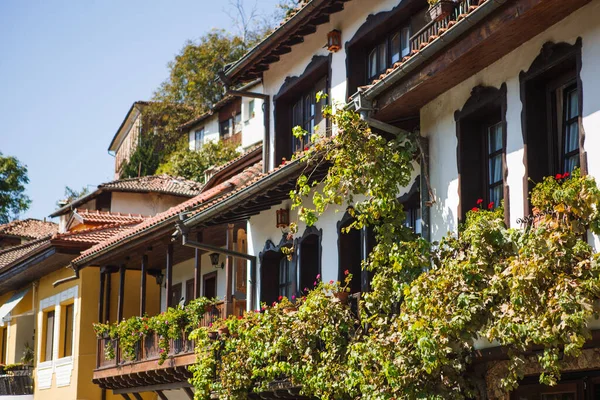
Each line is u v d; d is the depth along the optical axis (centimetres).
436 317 1092
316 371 1420
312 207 1714
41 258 2852
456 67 1195
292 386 1533
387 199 1252
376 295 1264
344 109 1311
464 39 1135
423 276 1126
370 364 1244
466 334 1077
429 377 1155
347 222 1600
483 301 1054
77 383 2747
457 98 1264
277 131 1952
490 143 1258
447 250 1189
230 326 1695
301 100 1927
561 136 1113
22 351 3362
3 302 3547
